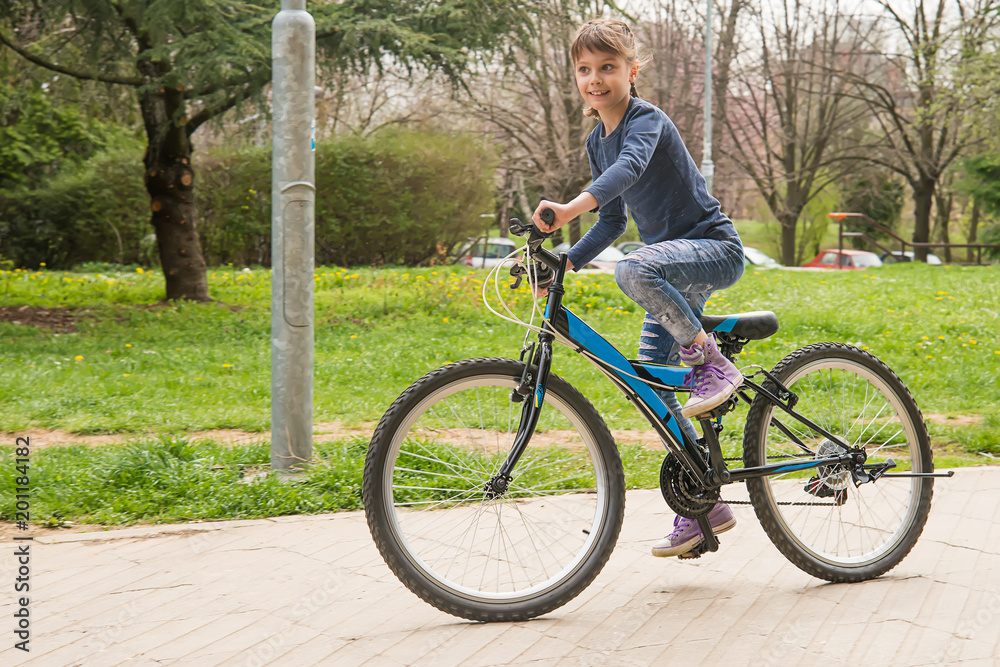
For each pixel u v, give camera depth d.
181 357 8.31
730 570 3.05
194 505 3.82
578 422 2.74
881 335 9.31
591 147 2.94
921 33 29.41
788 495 3.16
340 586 2.91
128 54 11.07
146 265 22.36
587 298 11.51
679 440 2.82
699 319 2.88
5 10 10.38
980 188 27.55
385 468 2.57
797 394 3.06
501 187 29.66
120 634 2.52
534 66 13.04
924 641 2.45
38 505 3.79
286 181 4.15
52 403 6.01
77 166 22.70
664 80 28.22
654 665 2.33
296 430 4.25
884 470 3.06
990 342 8.99
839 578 2.92
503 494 2.82
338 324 10.63
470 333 9.91
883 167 34.38
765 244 40.53
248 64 10.02
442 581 2.60
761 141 34.81
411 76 12.30
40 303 12.62
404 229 20.36
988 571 3.02
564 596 2.66
